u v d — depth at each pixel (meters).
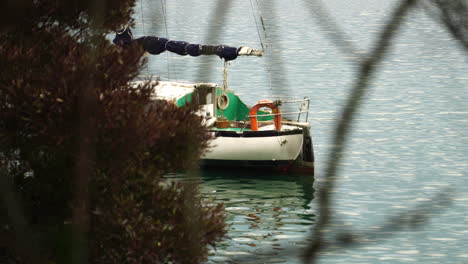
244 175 119.31
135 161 51.91
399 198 102.06
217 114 124.38
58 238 48.94
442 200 12.25
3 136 51.47
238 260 12.69
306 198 106.19
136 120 49.19
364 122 151.38
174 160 53.25
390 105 169.88
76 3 18.75
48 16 53.41
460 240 82.62
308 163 118.38
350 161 121.56
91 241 49.56
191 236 11.45
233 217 94.44
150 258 49.34
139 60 50.78
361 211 95.19
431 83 199.12
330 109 166.38
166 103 55.31
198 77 9.34
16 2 9.28
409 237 82.25
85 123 11.40
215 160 119.75
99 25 10.32
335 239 8.51
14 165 55.72
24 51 53.00
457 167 119.38
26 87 49.47
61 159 55.00
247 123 126.25
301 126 119.75
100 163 49.00
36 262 9.95
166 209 51.47
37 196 55.62
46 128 49.38
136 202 52.00
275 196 107.25
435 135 141.25
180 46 110.56
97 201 49.81
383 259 75.38
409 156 125.88
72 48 51.91
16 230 10.01
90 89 11.71
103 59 49.88
